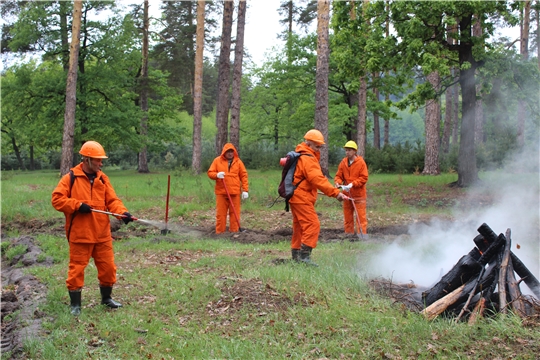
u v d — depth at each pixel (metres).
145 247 9.53
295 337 5.04
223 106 24.06
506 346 4.62
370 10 17.33
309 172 7.32
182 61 39.12
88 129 30.48
